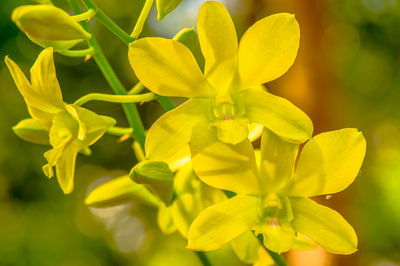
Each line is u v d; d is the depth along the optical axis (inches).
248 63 12.3
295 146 12.4
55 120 12.6
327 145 12.3
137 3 30.2
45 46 12.6
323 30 26.5
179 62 12.2
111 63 30.7
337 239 12.3
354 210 26.5
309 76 25.6
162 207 14.1
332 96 26.6
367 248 28.1
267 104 12.3
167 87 12.3
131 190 13.8
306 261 22.8
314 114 25.6
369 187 28.7
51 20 11.9
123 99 12.6
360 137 12.2
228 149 12.3
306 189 12.5
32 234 30.6
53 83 12.3
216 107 12.3
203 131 12.2
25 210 31.0
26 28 11.9
